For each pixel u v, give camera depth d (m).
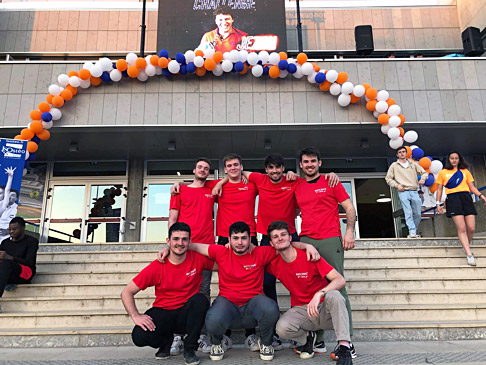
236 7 8.45
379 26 9.82
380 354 2.88
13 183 5.89
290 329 2.79
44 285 4.35
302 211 3.27
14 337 3.40
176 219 3.61
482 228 6.16
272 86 7.47
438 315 3.76
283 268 2.96
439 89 7.51
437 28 9.83
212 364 2.69
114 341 3.43
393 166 6.44
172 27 8.34
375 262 5.11
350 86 7.12
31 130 6.64
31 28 9.66
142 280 2.82
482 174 9.06
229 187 3.57
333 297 2.67
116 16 9.82
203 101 7.38
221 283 3.03
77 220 9.00
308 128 7.50
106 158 9.16
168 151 8.75
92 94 7.31
